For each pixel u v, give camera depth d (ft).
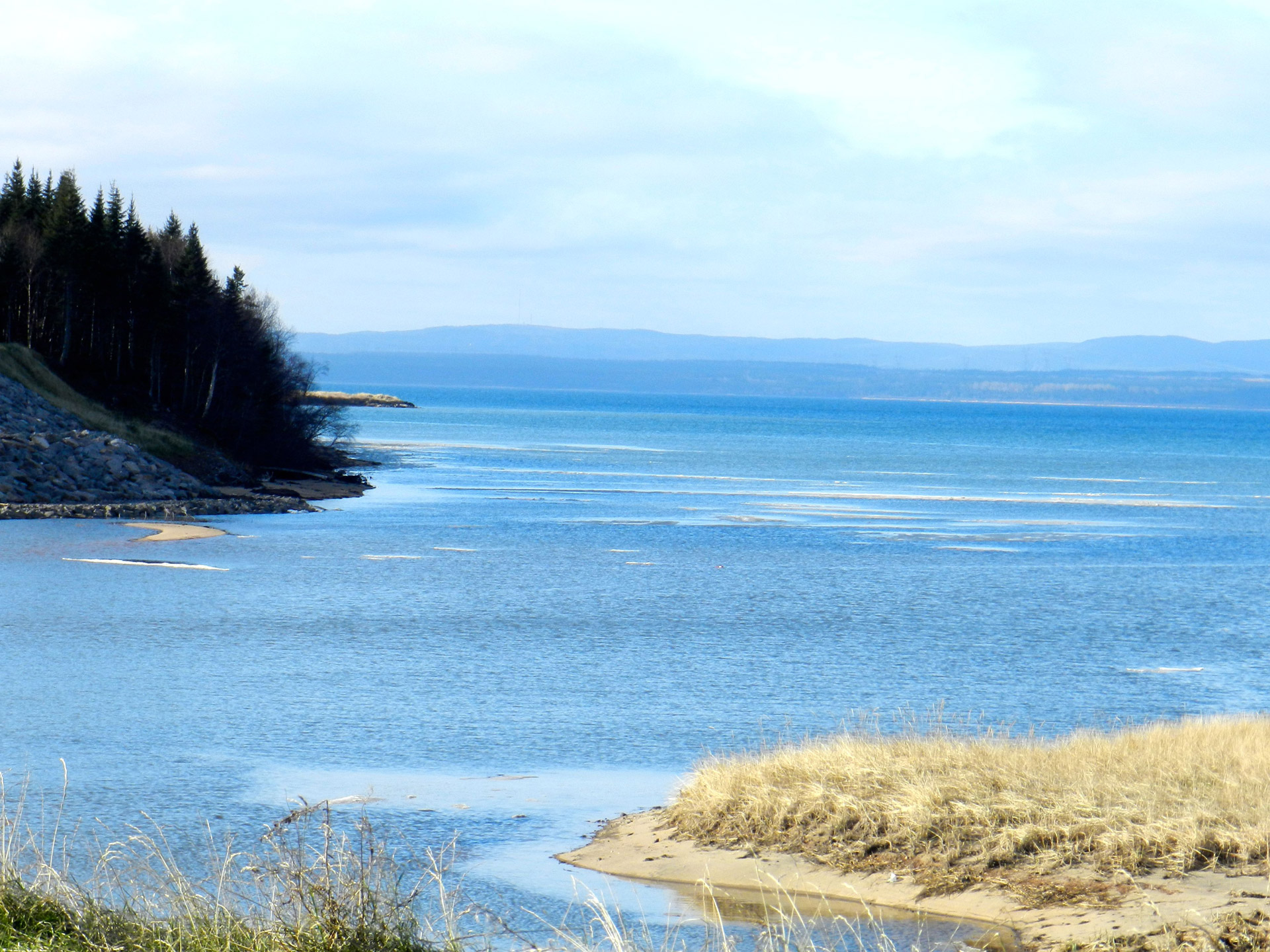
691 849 89.40
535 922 75.82
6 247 584.81
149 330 615.98
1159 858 76.79
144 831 97.09
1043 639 218.59
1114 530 446.19
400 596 257.75
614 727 141.18
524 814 103.40
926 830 83.82
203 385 626.23
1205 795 85.87
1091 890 74.33
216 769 119.34
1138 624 239.71
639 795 110.32
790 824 89.45
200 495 461.37
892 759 98.99
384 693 159.22
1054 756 99.96
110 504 422.00
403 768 121.39
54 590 254.88
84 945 57.47
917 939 70.90
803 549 365.61
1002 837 80.84
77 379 563.07
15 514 392.27
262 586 269.23
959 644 211.00
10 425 458.91
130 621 217.56
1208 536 427.74
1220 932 65.46
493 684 166.40
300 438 641.40
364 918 58.70
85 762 121.39
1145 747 102.89
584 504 514.27
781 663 187.93
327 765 122.01
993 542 397.19
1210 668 192.44
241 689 160.35
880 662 191.01
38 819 100.27
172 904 63.98
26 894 61.52
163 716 143.23
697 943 71.15
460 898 80.89
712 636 213.87
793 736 136.36
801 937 71.87
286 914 61.41
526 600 255.29
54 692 155.53
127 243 618.85
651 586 282.36
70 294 579.07
